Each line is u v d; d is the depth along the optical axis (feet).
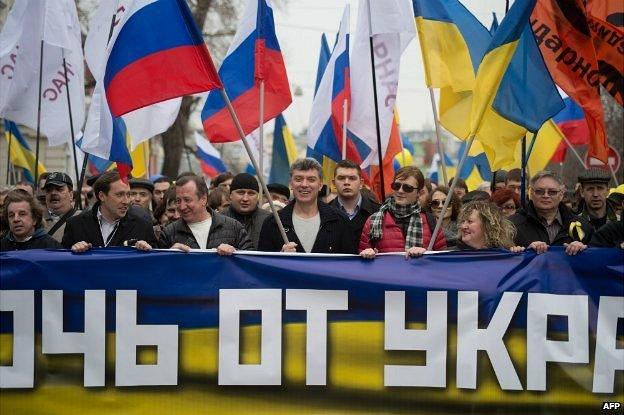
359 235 30.96
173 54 26.30
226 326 24.47
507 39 26.50
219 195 37.99
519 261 24.68
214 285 24.50
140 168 46.26
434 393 24.45
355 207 31.48
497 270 24.62
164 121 36.09
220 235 28.30
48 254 24.38
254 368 24.43
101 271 24.38
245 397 24.43
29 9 36.78
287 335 24.52
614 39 29.01
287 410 24.44
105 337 24.31
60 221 32.04
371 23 32.30
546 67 27.43
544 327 24.59
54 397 24.21
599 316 24.62
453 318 24.54
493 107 27.37
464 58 31.01
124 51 26.40
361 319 24.54
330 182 41.50
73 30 37.99
